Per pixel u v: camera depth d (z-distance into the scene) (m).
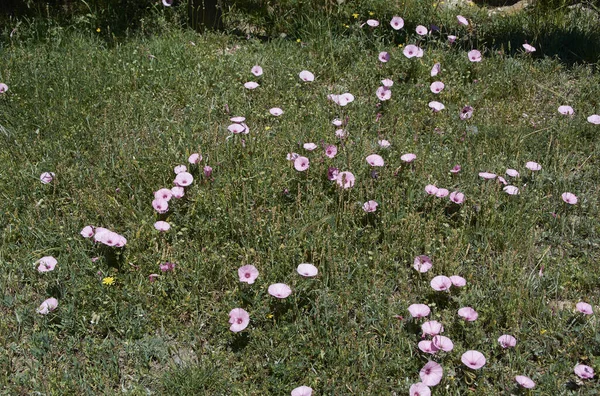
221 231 2.00
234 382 1.73
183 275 1.90
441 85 2.47
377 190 2.09
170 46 2.67
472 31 2.88
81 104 2.41
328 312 1.83
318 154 2.19
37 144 2.25
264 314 1.83
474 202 2.08
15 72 2.51
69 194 2.11
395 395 1.72
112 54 2.65
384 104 2.45
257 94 2.48
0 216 2.04
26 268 1.92
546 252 1.96
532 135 2.34
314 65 2.63
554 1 3.05
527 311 1.84
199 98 2.45
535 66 2.67
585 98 2.51
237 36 2.86
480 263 1.96
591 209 2.10
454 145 2.28
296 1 2.93
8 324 1.83
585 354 1.77
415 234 1.98
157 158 2.17
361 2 2.95
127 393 1.71
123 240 1.92
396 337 1.79
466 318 1.79
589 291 1.91
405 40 2.81
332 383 1.72
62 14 2.93
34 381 1.72
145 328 1.83
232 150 2.20
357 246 1.98
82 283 1.89
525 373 1.75
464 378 1.74
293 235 1.97
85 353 1.78
